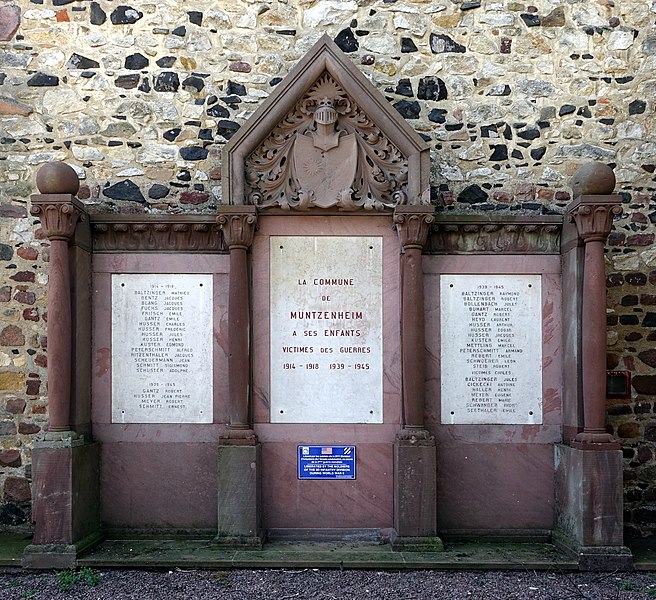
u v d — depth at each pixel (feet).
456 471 16.21
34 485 14.38
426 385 16.33
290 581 13.51
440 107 17.94
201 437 16.19
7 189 17.63
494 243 16.60
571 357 15.76
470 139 17.90
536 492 16.16
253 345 16.07
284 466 15.92
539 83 17.98
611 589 13.20
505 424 16.30
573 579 13.76
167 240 16.46
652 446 17.46
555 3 17.85
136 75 17.76
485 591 13.02
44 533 14.33
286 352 16.11
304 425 15.99
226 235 15.69
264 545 15.34
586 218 14.89
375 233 16.26
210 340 16.38
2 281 17.51
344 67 15.99
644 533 17.21
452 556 14.65
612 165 17.94
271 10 17.99
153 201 17.61
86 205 17.52
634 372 17.61
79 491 14.85
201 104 17.81
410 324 15.57
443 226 16.42
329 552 14.83
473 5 17.88
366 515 15.87
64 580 13.39
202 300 16.43
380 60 17.97
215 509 16.06
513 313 16.49
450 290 16.52
